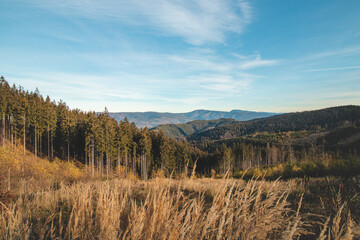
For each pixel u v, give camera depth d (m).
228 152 71.12
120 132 51.09
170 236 1.35
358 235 1.44
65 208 4.30
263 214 1.57
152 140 65.62
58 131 56.94
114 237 1.59
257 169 14.12
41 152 50.41
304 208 4.37
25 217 3.15
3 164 16.56
